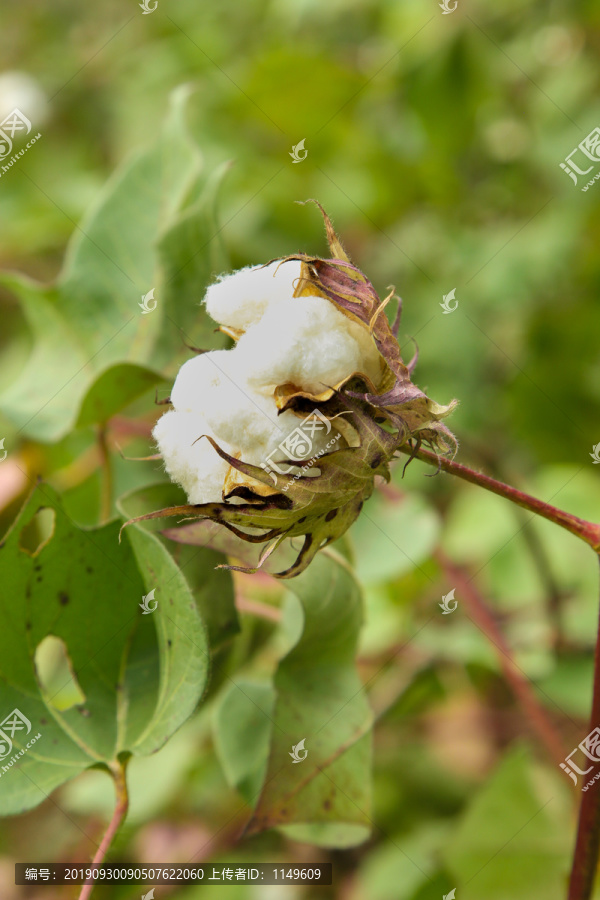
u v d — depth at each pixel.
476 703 0.80
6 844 0.80
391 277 0.96
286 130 0.97
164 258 0.59
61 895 0.75
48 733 0.52
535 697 0.67
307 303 0.47
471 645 0.74
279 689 0.53
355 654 0.54
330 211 0.97
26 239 0.97
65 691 0.65
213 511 0.46
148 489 0.54
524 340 0.91
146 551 0.51
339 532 0.48
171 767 0.71
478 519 0.85
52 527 0.52
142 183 0.62
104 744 0.52
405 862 0.70
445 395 0.87
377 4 1.07
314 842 0.54
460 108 0.95
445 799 0.75
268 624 0.60
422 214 0.98
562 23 0.98
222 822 0.76
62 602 0.52
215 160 0.96
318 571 0.53
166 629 0.51
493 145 0.98
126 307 0.61
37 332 0.62
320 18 1.12
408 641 0.77
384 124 1.03
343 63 1.00
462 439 0.86
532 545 0.73
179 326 0.59
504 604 0.79
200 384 0.46
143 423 0.65
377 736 0.78
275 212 0.96
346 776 0.53
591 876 0.50
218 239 0.58
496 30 1.02
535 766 0.65
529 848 0.60
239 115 0.98
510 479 0.87
